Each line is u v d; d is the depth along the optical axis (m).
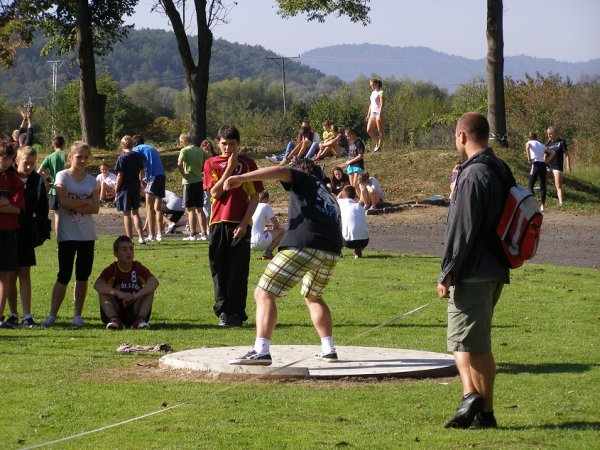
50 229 12.73
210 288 15.77
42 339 11.81
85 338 11.95
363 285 16.14
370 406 9.03
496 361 10.93
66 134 63.09
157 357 10.85
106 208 30.19
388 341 11.99
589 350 11.50
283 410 8.91
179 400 9.19
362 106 73.31
